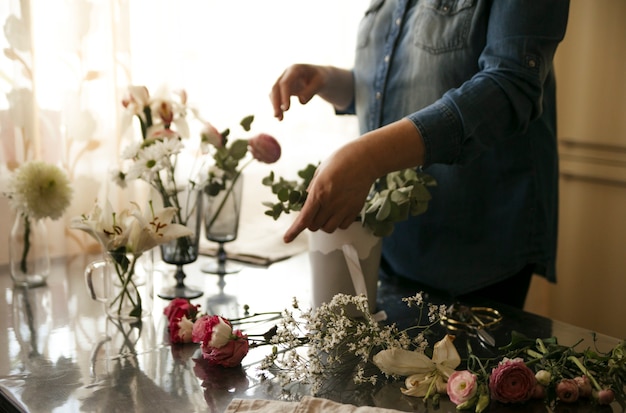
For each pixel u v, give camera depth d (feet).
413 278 4.55
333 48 6.68
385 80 4.49
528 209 4.33
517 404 2.89
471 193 4.36
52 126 5.03
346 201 3.34
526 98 3.70
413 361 2.98
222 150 4.47
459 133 3.52
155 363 3.25
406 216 3.63
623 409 2.86
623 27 6.67
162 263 4.89
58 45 4.92
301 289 4.36
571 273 7.50
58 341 3.51
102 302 4.09
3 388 2.97
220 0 5.86
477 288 4.36
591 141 7.11
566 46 7.23
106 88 5.07
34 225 4.36
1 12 4.59
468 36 4.07
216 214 4.63
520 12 3.64
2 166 4.78
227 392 2.95
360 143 3.36
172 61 5.61
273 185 4.00
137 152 3.99
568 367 3.09
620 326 7.06
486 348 3.44
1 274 4.65
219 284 4.44
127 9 5.06
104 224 3.68
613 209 7.01
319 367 3.00
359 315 3.80
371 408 2.74
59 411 2.77
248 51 6.11
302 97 4.56
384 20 4.55
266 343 3.33
